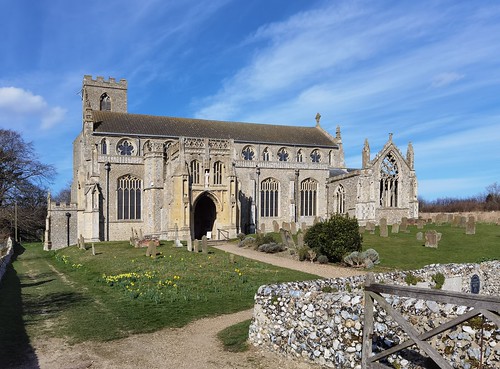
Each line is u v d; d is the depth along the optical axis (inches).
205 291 954.7
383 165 2623.0
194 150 2196.1
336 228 1349.7
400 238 1763.0
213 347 582.9
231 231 2212.1
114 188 2405.3
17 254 2197.3
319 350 491.8
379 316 457.4
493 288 867.4
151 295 895.1
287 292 558.6
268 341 559.8
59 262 1721.2
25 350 584.4
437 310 409.7
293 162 2770.7
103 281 1122.0
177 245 1791.3
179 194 2106.3
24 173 3051.2
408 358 418.3
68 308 830.5
